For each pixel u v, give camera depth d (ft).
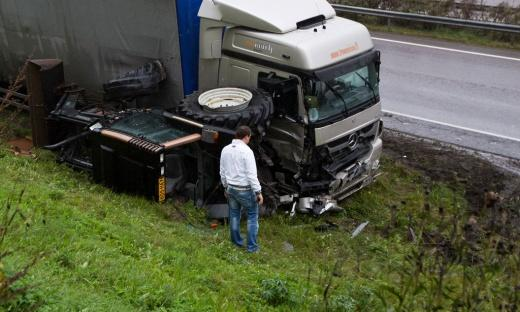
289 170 32.12
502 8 58.95
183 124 30.63
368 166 33.71
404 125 42.45
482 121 42.60
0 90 40.09
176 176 31.50
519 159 37.96
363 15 65.00
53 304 16.44
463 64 53.01
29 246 19.81
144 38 34.19
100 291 18.69
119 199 30.19
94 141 31.50
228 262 25.12
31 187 27.25
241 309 20.24
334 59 30.94
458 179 36.01
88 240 22.08
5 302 14.24
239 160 26.25
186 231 27.66
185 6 32.40
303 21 31.99
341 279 24.56
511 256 16.79
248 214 27.09
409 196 34.58
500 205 22.48
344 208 33.53
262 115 29.86
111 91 33.96
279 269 25.79
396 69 52.08
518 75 50.37
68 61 38.19
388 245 29.89
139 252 22.85
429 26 61.82
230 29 32.42
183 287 20.34
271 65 31.09
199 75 33.63
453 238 17.71
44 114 35.04
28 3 38.34
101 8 35.24
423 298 17.89
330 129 31.07
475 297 15.61
